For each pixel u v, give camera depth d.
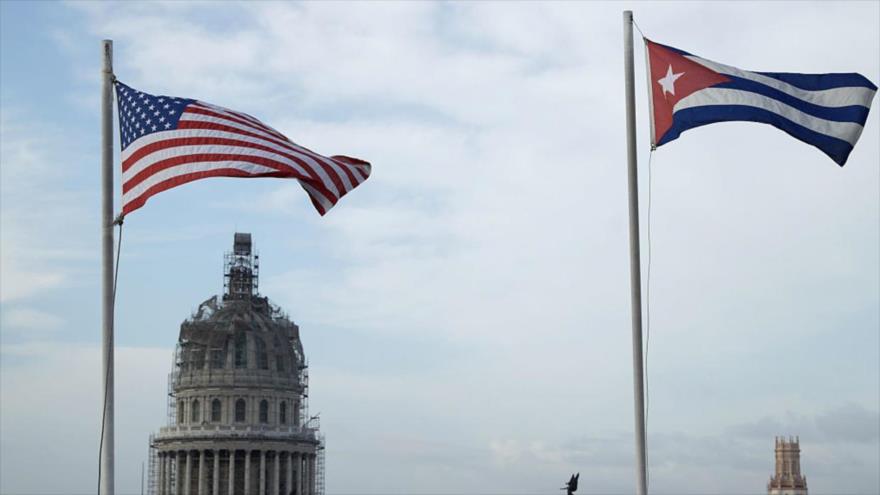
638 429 54.81
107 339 54.09
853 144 55.84
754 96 55.75
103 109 55.16
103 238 54.56
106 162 54.94
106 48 55.38
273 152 54.84
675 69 56.47
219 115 55.31
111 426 53.69
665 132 55.94
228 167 54.06
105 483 53.34
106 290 54.34
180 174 54.19
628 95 56.41
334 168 55.22
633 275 55.38
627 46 56.62
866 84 56.19
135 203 54.09
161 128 54.91
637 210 55.66
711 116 55.59
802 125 55.66
